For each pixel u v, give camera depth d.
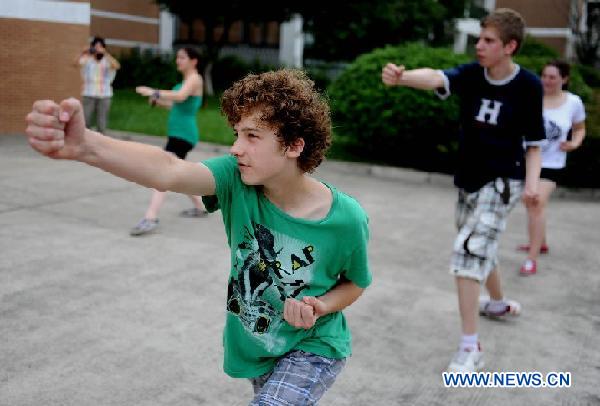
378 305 4.61
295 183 2.02
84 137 1.61
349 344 2.25
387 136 10.32
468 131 3.72
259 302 2.09
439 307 4.64
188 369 3.49
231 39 26.45
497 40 3.48
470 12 25.36
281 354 2.11
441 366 3.73
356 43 21.16
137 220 6.52
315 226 2.02
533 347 4.06
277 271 2.05
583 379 3.66
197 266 5.18
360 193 8.73
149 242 5.77
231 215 2.06
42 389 3.18
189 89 6.20
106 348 3.67
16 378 3.27
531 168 3.76
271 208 2.04
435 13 21.28
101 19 23.31
